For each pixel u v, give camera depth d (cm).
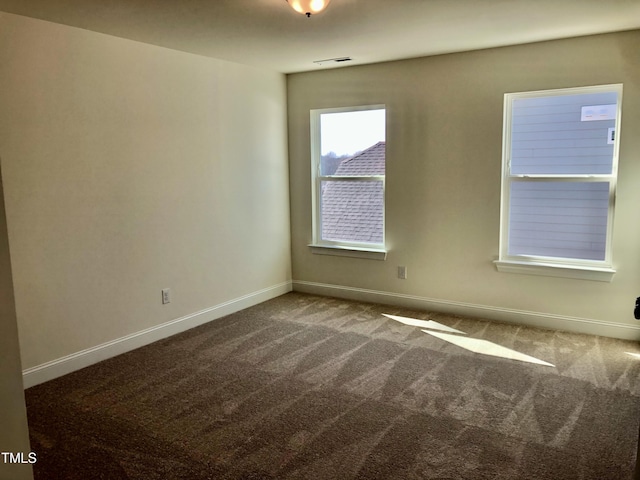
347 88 468
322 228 513
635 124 352
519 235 412
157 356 354
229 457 232
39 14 284
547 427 255
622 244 367
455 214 431
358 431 253
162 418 268
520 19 310
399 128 446
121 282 356
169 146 383
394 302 474
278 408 278
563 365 331
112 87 338
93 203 333
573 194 387
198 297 420
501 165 406
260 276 489
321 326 416
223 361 345
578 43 363
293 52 397
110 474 220
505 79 394
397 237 462
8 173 286
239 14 290
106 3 266
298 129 503
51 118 304
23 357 303
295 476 217
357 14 293
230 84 436
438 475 217
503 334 391
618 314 376
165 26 313
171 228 391
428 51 402
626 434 247
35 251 302
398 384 306
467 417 266
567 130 384
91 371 329
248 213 467
